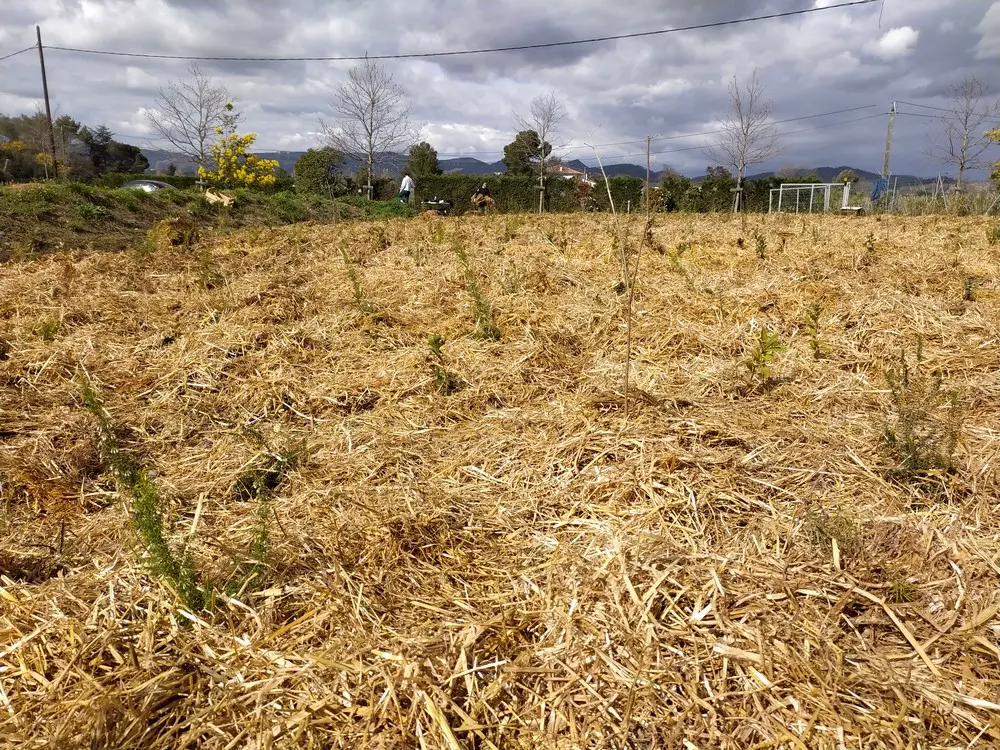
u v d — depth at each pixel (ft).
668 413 10.27
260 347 14.20
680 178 83.15
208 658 5.99
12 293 17.98
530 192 85.46
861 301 15.29
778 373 12.04
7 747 5.02
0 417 11.00
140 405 11.81
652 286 17.20
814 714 5.21
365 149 85.92
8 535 8.04
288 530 7.85
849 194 78.18
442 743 5.09
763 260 20.11
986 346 12.71
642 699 5.46
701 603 6.42
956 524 7.37
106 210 44.37
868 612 6.33
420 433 10.45
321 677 5.73
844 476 8.50
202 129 86.12
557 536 7.71
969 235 27.37
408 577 7.08
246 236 30.32
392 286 18.19
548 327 14.57
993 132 69.87
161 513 7.96
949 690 5.40
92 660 5.93
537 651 5.97
